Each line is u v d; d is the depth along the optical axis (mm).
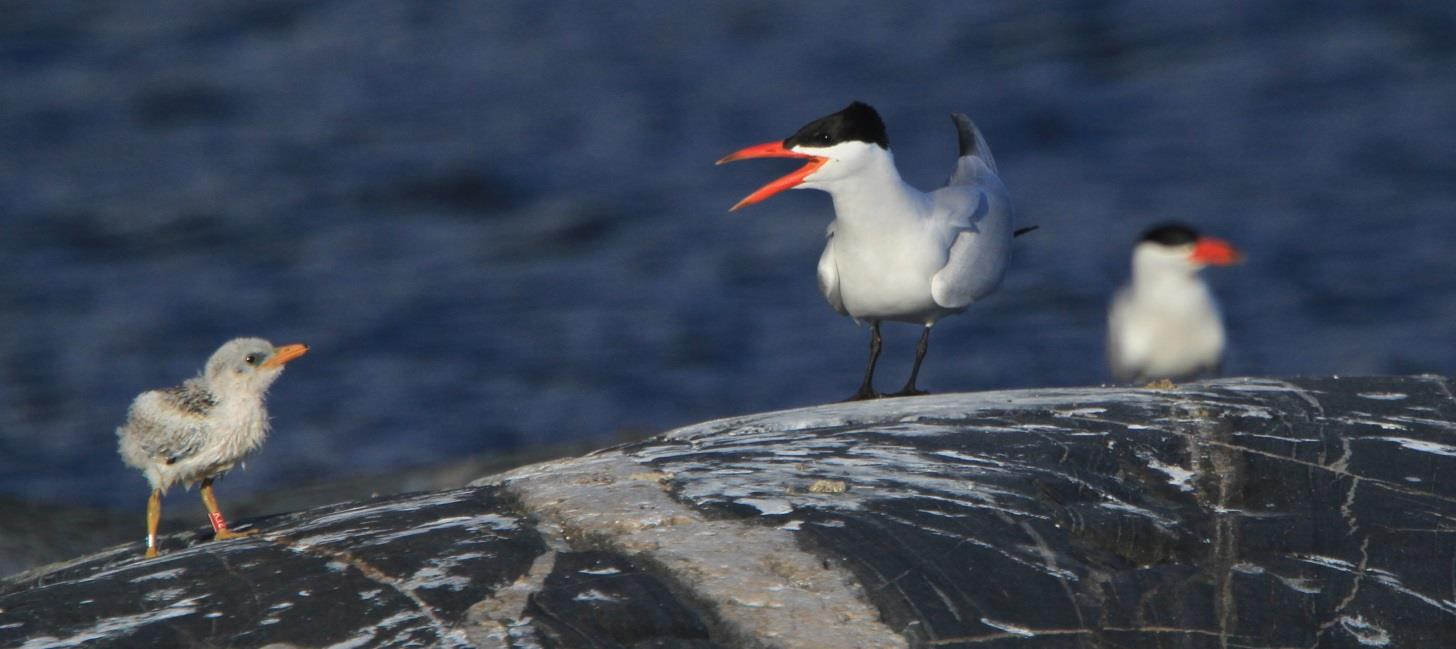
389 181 26062
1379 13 33062
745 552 5414
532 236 23641
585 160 26969
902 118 28406
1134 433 6621
